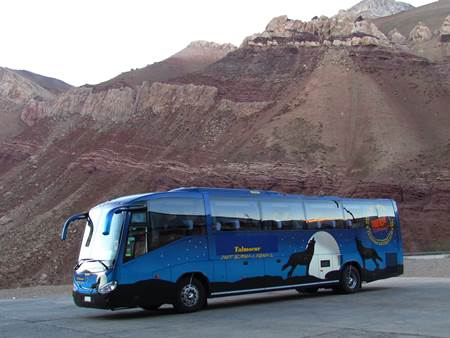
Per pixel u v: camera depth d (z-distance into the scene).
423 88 91.88
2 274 65.62
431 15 160.88
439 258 43.28
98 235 17.11
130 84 113.88
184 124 94.19
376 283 27.42
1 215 89.00
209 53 164.50
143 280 16.69
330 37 108.50
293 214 20.81
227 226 18.81
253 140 83.75
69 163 96.38
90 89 117.69
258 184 74.31
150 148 90.50
